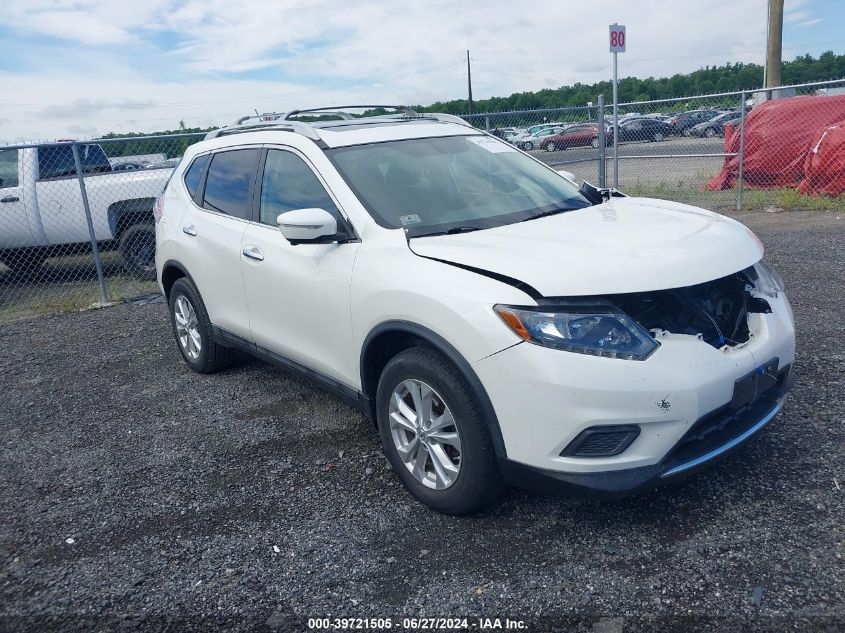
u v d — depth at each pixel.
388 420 3.54
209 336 5.29
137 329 7.30
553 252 3.14
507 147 4.75
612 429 2.83
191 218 5.16
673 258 3.09
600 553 3.04
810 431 3.85
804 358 4.84
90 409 5.18
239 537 3.38
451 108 36.47
